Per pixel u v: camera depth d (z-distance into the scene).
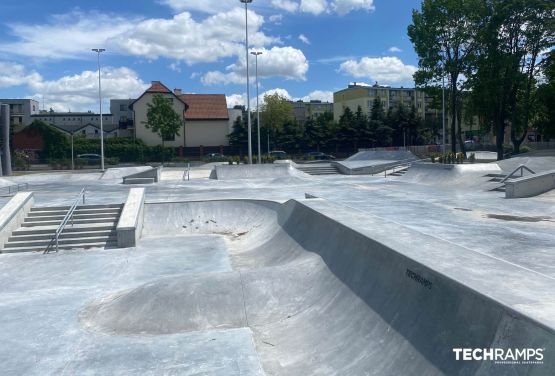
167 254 13.66
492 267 5.87
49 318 8.48
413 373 4.98
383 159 46.03
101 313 8.59
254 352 6.70
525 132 39.06
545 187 20.52
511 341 4.14
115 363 6.50
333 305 7.56
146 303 8.31
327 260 9.22
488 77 36.84
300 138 65.44
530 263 9.34
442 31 39.19
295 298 8.42
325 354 6.35
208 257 13.23
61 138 57.00
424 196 21.69
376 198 21.19
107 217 16.55
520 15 35.16
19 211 15.88
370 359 5.73
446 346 4.89
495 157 44.06
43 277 11.45
